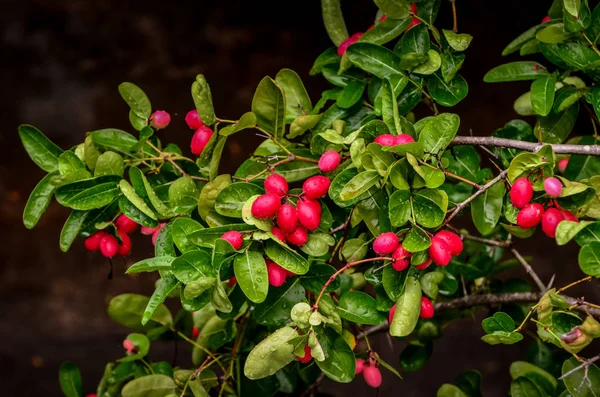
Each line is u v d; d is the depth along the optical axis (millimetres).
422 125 1339
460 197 1446
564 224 1248
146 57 3811
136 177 1329
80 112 3756
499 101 3346
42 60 3797
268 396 1460
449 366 2713
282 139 1349
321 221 1312
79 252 3326
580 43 1363
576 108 1391
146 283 3250
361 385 2666
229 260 1281
